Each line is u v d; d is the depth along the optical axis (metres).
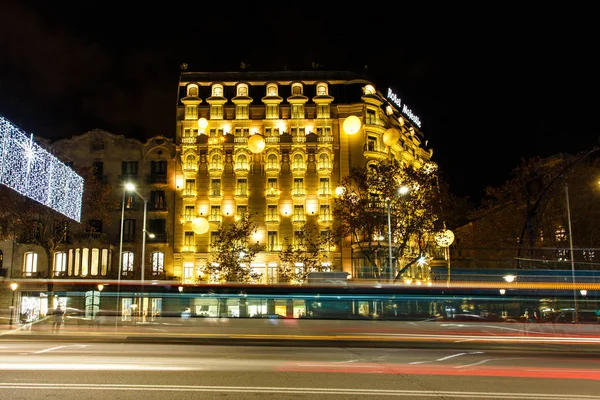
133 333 30.50
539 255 49.88
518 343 25.34
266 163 65.44
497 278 40.16
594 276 36.62
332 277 31.66
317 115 66.94
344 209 53.88
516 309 32.56
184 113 66.75
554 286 33.91
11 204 47.12
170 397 10.84
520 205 53.50
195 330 31.61
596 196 49.25
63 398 10.66
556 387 12.36
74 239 59.53
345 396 11.06
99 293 56.12
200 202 65.00
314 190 65.31
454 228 73.06
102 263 59.47
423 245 56.12
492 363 17.00
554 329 29.88
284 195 65.25
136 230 63.50
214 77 68.44
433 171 52.06
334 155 66.25
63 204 31.59
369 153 65.44
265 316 30.47
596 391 11.88
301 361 17.03
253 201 65.19
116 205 59.88
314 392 11.45
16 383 12.29
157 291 49.69
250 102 66.69
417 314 29.91
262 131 66.50
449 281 44.16
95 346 22.02
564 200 49.44
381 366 15.88
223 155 65.88
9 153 25.19
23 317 48.75
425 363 16.81
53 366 15.09
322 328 29.47
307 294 30.73
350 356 18.80
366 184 52.31
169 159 65.94
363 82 68.50
